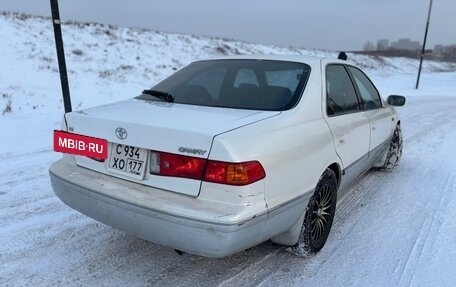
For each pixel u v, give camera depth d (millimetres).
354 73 4473
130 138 2717
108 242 3520
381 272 3174
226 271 3131
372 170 5996
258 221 2500
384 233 3867
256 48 38438
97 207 2820
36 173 5211
